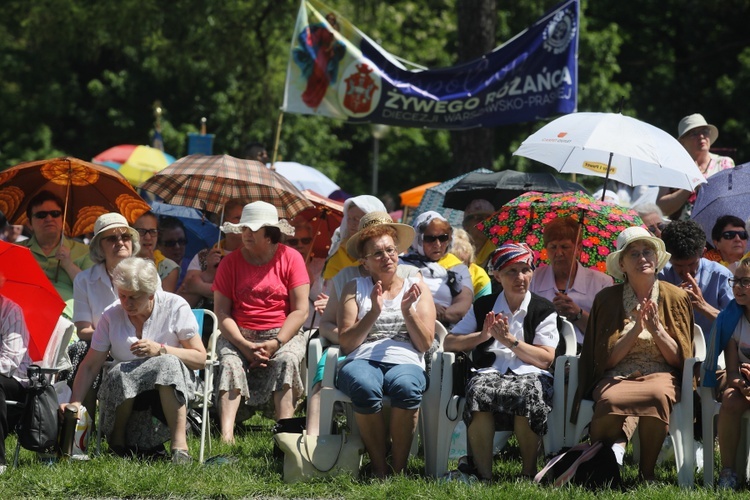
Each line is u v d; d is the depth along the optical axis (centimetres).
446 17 7194
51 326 1686
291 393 1919
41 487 1462
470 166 3725
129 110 6644
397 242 1730
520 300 1648
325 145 6975
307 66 2755
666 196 2441
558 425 1598
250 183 2294
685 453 1563
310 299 2188
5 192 2209
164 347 1698
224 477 1532
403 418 1584
